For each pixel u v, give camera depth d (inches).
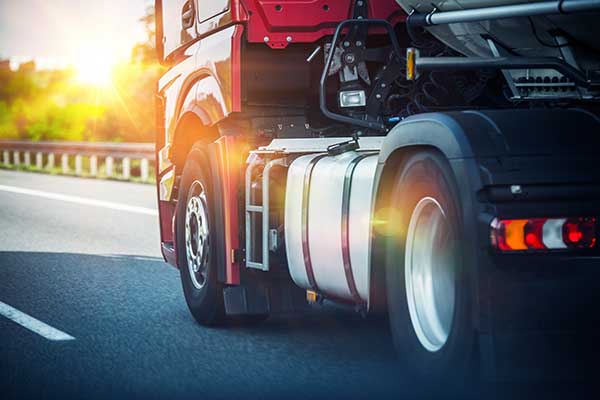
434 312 272.2
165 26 451.2
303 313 411.2
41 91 2549.2
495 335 239.9
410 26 325.1
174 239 417.4
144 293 469.1
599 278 240.2
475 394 258.2
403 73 382.3
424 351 270.8
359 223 295.6
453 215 251.4
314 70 394.3
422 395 275.1
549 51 306.8
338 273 309.4
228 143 371.2
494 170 240.8
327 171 317.4
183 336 369.7
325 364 319.6
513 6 282.4
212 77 389.4
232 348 347.3
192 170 398.6
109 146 1427.2
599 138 247.6
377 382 293.0
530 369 241.3
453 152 248.8
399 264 281.0
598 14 269.4
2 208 929.5
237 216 367.6
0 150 1861.5
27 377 307.6
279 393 283.0
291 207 337.7
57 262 581.0
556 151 243.8
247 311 370.9
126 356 335.9
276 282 370.9
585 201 241.0
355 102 381.1
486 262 240.5
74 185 1228.5
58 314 415.8
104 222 807.7
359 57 380.2
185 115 417.7
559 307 239.8
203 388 291.0
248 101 391.5
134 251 633.6
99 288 484.7
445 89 373.7
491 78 372.8
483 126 249.9
